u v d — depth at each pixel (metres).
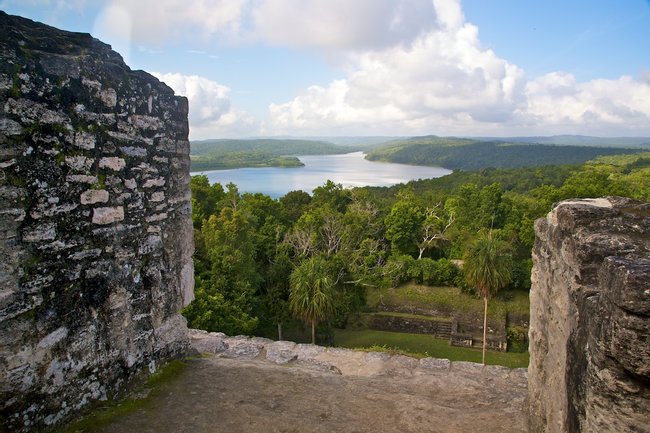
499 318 24.77
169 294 4.77
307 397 4.45
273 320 21.42
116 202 3.93
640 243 2.66
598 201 3.31
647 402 2.01
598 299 2.35
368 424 4.04
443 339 23.69
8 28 3.10
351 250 26.92
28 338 3.18
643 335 1.91
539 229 3.91
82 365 3.66
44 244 3.27
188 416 3.92
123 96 3.97
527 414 4.04
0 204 2.95
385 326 25.09
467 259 18.73
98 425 3.61
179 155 4.87
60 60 3.38
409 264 28.52
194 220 26.03
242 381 4.66
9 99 2.96
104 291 3.85
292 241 25.02
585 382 2.34
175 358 4.92
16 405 3.12
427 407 4.41
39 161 3.20
